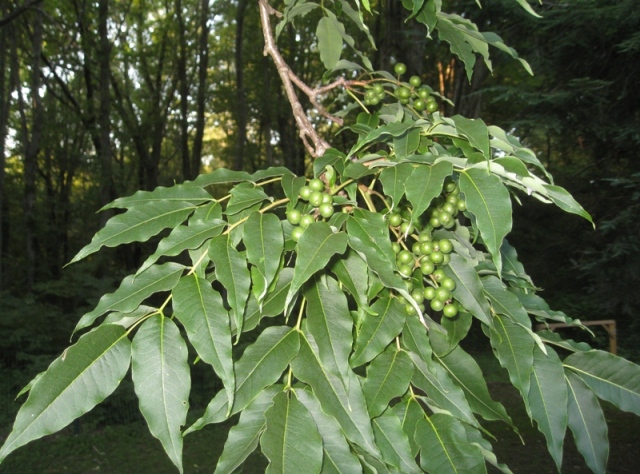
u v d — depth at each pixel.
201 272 1.52
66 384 1.33
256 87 26.55
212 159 41.19
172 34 26.16
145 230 1.59
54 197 26.19
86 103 21.67
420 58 11.03
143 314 1.47
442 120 1.74
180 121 28.50
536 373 1.83
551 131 8.55
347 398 1.46
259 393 1.47
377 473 1.56
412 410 1.63
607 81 7.91
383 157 1.81
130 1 24.61
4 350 10.92
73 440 8.63
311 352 1.53
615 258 7.94
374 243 1.56
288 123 26.95
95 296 11.96
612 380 1.90
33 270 21.17
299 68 25.53
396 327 1.64
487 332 1.84
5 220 24.64
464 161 1.58
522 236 11.13
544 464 7.50
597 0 7.58
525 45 8.98
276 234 1.55
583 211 1.49
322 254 1.43
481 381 1.79
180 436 1.33
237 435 1.43
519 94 8.15
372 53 20.02
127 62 24.83
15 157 27.62
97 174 23.83
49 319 11.59
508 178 1.59
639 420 8.95
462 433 1.58
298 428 1.42
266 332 1.55
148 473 7.52
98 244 1.55
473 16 8.66
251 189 1.74
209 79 31.00
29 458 8.05
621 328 13.77
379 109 2.59
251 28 25.06
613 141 8.32
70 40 21.95
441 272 1.88
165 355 1.37
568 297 14.27
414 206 1.49
